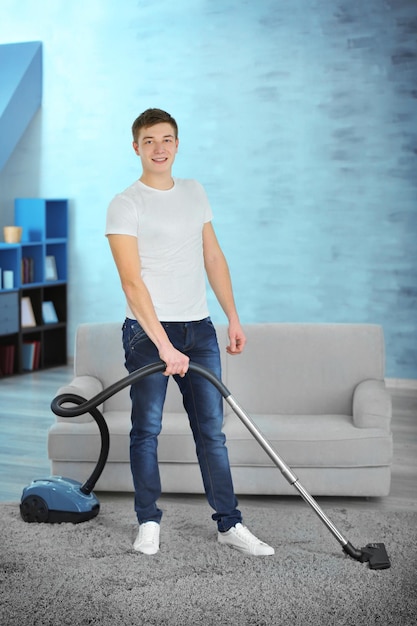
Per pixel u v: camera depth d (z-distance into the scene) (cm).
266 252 703
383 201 668
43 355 760
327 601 287
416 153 656
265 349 432
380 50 658
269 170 696
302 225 691
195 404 329
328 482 385
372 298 677
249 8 690
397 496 402
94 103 748
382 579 304
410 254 664
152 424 329
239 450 385
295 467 385
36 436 516
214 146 711
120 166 745
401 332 672
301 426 392
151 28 722
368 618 275
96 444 390
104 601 286
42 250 749
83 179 759
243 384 430
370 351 428
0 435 518
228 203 710
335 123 674
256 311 711
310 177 685
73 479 388
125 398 429
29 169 777
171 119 322
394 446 493
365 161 669
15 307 718
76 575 308
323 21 670
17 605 282
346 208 677
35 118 770
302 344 431
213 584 300
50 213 771
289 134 687
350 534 348
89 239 762
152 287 321
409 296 668
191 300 324
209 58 705
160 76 723
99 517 369
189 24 709
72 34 749
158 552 330
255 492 389
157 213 319
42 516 361
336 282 686
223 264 346
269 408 429
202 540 343
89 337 438
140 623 271
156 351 322
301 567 314
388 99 659
